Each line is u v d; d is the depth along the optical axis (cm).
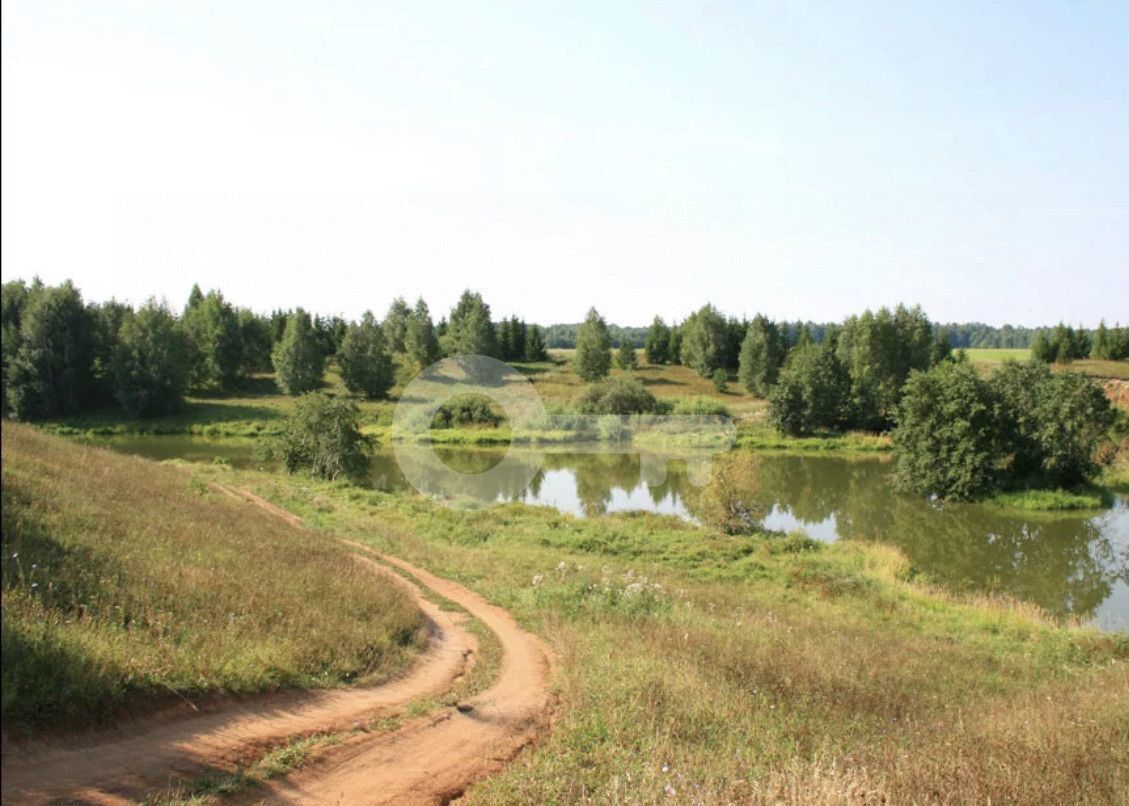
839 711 929
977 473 4234
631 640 1168
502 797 605
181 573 1014
